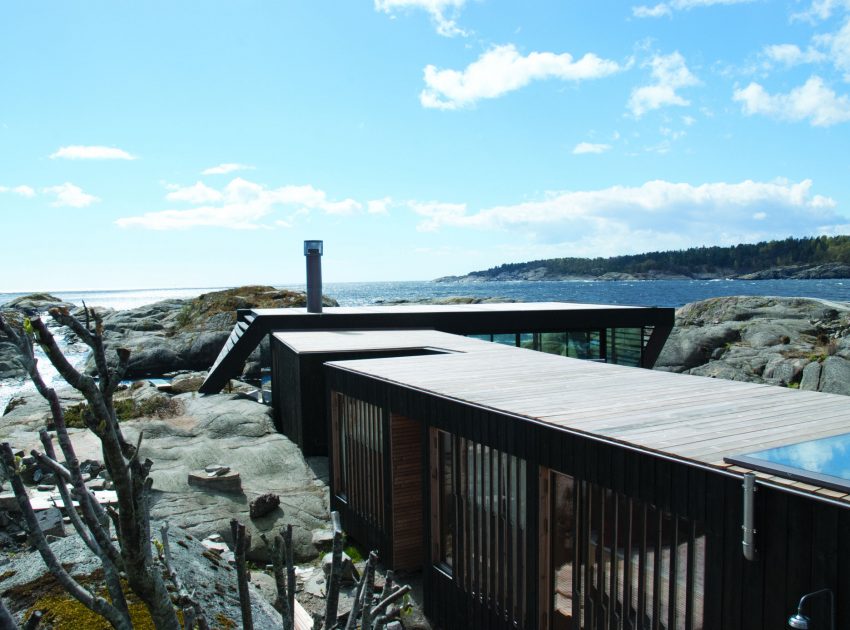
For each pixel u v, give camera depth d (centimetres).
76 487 166
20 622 344
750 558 376
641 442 480
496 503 630
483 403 657
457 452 689
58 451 1098
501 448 612
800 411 584
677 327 3256
